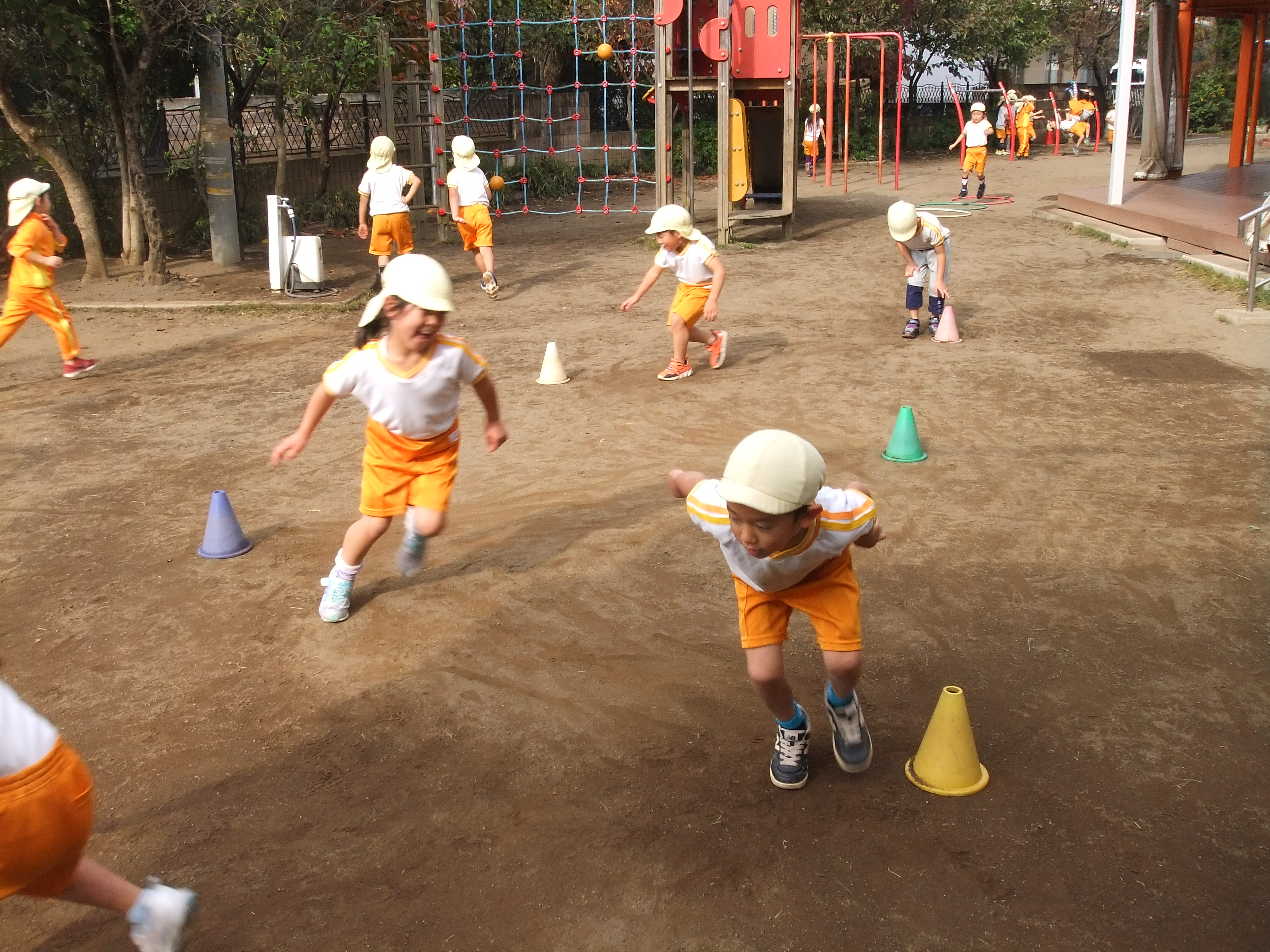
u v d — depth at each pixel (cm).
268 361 1005
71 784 257
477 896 323
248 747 403
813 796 364
